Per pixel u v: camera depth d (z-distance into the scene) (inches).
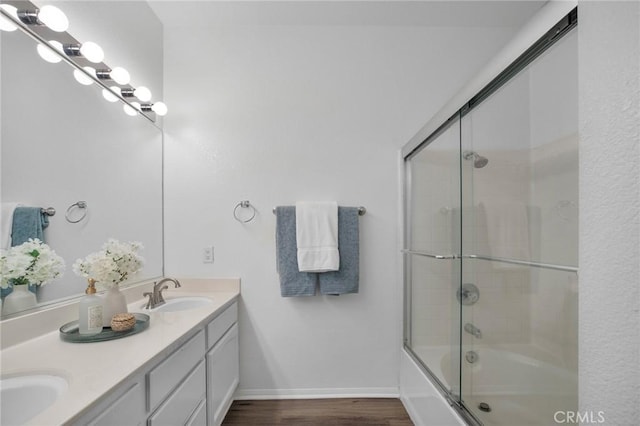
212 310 59.7
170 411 42.6
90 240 56.2
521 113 46.1
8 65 42.1
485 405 52.1
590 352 17.4
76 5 55.3
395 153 82.2
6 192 41.2
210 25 82.0
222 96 81.7
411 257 77.0
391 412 72.3
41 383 31.9
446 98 83.1
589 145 17.8
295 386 79.0
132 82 70.1
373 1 74.5
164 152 81.0
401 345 78.5
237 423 68.0
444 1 74.7
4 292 40.5
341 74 82.5
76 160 53.5
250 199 80.7
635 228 15.0
